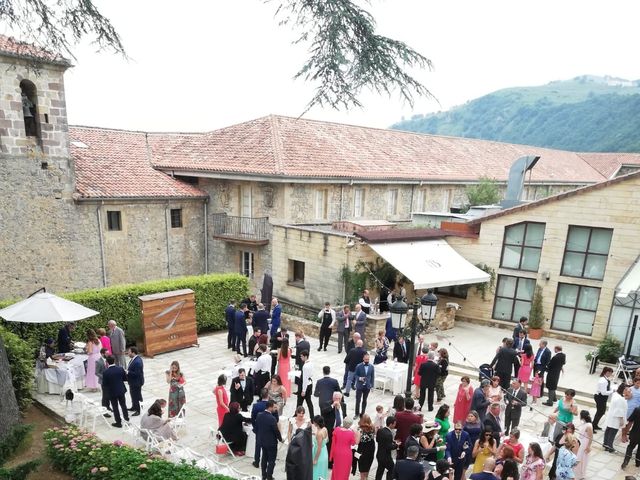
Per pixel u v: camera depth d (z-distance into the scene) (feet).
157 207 80.43
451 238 72.02
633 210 59.47
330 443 32.96
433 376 41.24
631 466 34.76
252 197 80.94
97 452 29.09
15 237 65.72
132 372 38.96
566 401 33.94
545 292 66.33
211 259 88.58
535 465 27.37
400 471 25.34
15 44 26.17
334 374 50.21
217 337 64.08
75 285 72.23
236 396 37.35
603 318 62.64
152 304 55.06
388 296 63.52
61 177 68.90
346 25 21.58
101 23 24.11
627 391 37.09
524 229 67.51
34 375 41.19
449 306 68.44
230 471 30.01
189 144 94.27
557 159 158.10
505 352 43.01
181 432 37.04
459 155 118.93
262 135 85.87
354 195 85.92
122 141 92.32
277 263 76.79
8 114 62.95
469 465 30.99
